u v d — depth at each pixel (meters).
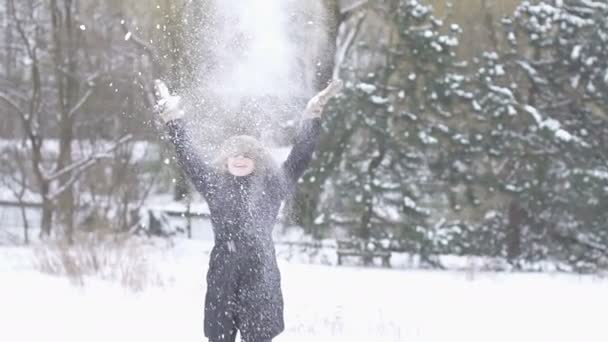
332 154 22.42
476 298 13.10
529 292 14.28
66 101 24.38
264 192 5.29
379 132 22.41
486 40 22.72
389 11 22.48
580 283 16.59
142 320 9.03
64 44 24.66
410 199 22.16
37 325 8.64
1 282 12.70
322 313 10.54
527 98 22.52
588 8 21.83
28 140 26.27
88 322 8.88
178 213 24.11
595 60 21.78
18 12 25.53
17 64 25.84
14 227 26.61
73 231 18.55
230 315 5.25
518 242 21.66
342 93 22.39
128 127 22.48
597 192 21.22
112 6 22.92
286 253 21.83
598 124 21.86
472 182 22.08
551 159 21.61
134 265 13.38
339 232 22.42
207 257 19.83
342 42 22.66
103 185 23.56
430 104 22.27
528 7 22.12
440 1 22.92
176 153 5.44
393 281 16.27
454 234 21.75
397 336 8.42
